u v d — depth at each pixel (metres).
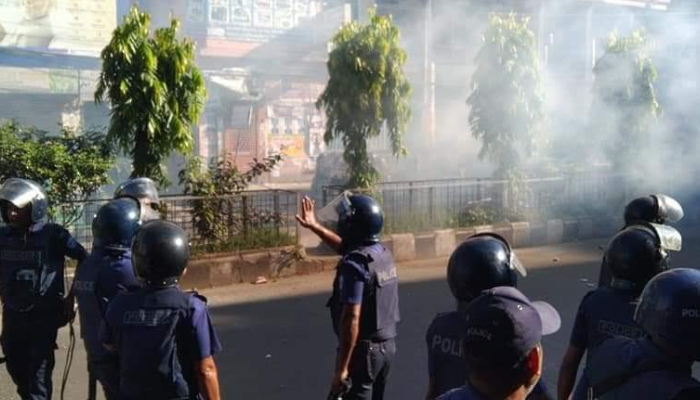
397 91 11.36
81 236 9.24
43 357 4.92
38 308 4.88
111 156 9.63
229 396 5.84
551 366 6.46
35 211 4.88
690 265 11.27
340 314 4.19
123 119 9.27
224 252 10.03
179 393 3.33
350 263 4.08
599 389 2.56
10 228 4.95
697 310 2.35
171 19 10.45
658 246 3.43
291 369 6.51
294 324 8.00
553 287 9.68
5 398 5.78
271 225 10.65
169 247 3.35
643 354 2.45
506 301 2.08
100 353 4.02
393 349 4.31
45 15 18.09
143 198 4.72
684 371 2.41
